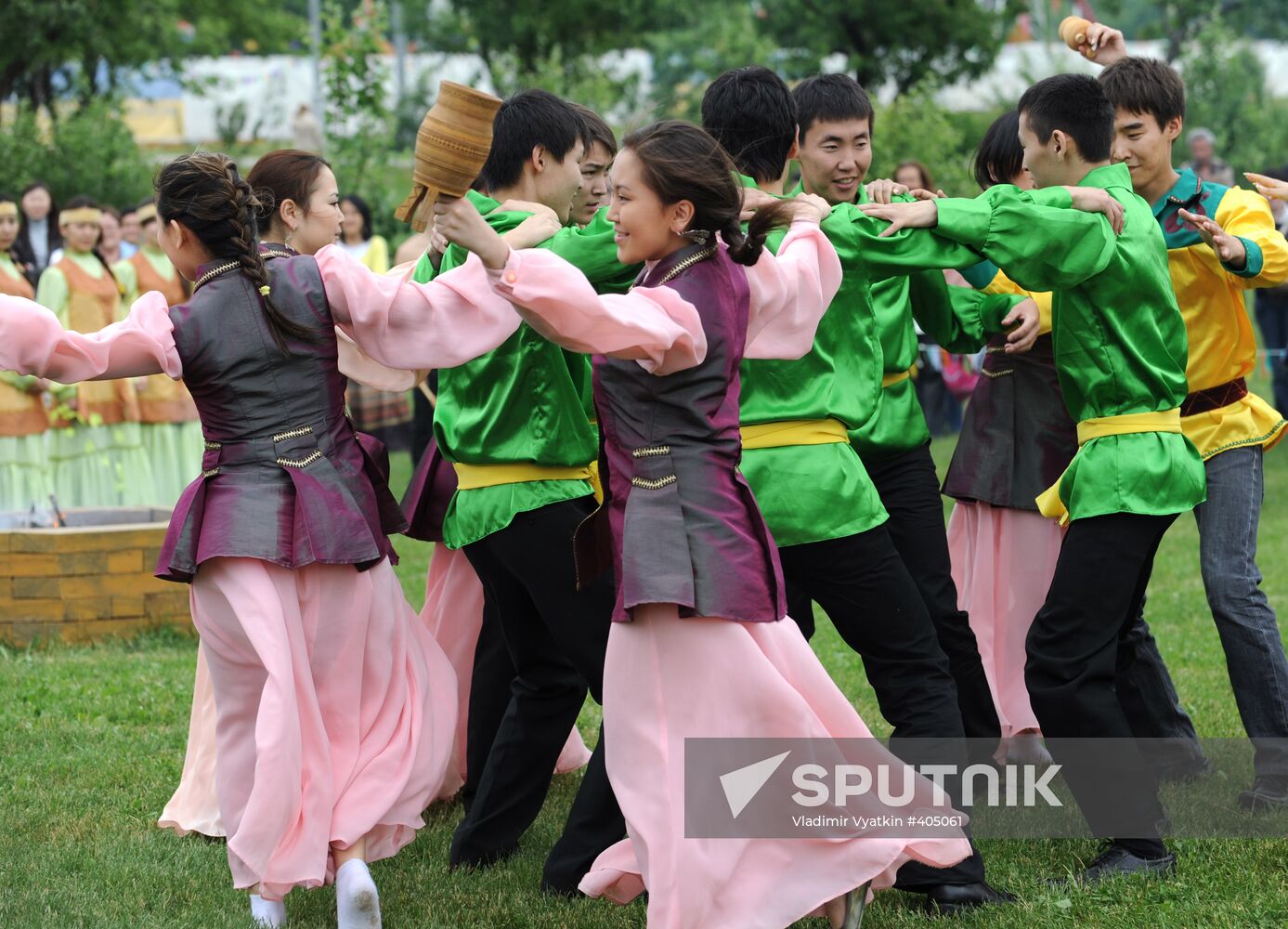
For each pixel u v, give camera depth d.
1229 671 9.56
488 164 8.55
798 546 8.09
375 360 7.71
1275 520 20.42
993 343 10.35
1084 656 8.43
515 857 8.93
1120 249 8.30
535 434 8.20
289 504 7.47
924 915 7.88
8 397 17.58
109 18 39.56
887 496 9.52
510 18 46.81
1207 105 50.06
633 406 7.01
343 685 7.59
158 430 19.16
